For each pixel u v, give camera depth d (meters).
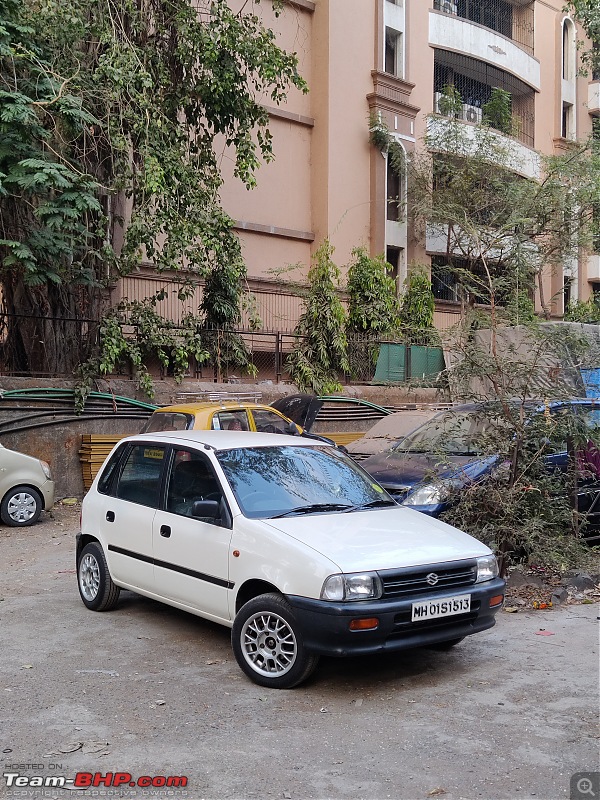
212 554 5.88
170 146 14.26
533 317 8.08
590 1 22.36
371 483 6.79
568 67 30.94
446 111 23.61
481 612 5.59
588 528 9.27
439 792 4.00
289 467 6.47
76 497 14.06
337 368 18.58
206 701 5.19
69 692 5.36
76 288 15.19
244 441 6.62
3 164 12.23
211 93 14.89
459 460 8.78
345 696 5.29
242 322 19.23
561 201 21.39
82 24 13.10
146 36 14.56
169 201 14.00
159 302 17.84
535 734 4.68
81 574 7.53
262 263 20.09
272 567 5.40
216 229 14.62
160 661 5.99
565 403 7.99
